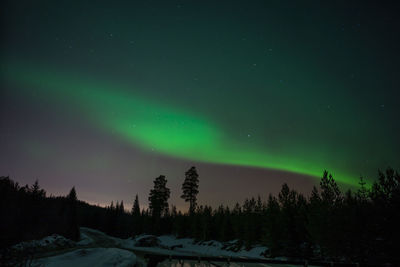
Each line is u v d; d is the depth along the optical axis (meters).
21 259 10.11
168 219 71.19
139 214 82.56
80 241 57.12
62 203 58.44
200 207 60.59
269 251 31.91
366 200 22.64
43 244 30.70
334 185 25.80
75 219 59.00
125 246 50.19
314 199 29.33
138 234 77.38
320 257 26.91
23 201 32.31
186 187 66.19
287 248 29.08
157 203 70.81
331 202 25.41
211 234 53.94
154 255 14.81
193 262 21.52
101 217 106.75
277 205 35.12
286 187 34.12
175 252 39.09
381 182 20.59
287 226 30.47
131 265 19.08
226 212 55.31
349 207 23.34
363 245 21.22
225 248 41.94
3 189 29.61
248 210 45.47
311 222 26.31
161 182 72.69
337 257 23.84
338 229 22.95
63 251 30.28
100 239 69.00
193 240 55.06
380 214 20.02
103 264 16.70
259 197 47.91
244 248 38.50
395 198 19.39
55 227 46.03
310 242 28.16
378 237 20.39
